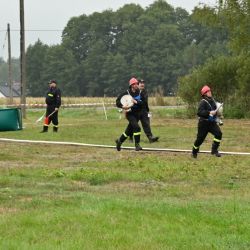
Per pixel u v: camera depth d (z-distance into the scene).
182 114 82.31
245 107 78.25
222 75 79.38
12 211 19.28
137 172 28.58
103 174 27.17
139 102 38.12
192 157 35.16
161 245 15.16
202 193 23.52
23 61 84.06
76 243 15.17
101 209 19.06
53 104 53.41
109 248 14.79
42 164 32.31
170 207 19.59
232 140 46.66
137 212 18.81
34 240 15.55
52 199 21.33
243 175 28.19
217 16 69.31
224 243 15.35
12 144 43.47
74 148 40.72
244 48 68.56
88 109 111.94
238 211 19.20
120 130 55.91
